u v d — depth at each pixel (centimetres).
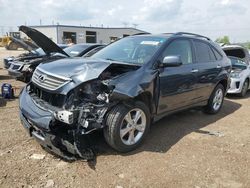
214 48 682
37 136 411
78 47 1104
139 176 381
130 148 445
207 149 480
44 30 6122
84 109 387
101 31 6550
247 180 389
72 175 375
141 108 452
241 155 464
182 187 363
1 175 367
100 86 406
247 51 1045
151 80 462
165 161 427
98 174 380
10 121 570
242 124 638
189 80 557
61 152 395
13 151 432
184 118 656
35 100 423
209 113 696
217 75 661
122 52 529
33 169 384
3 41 4806
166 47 515
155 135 530
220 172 406
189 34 614
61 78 398
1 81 1078
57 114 376
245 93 1011
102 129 426
